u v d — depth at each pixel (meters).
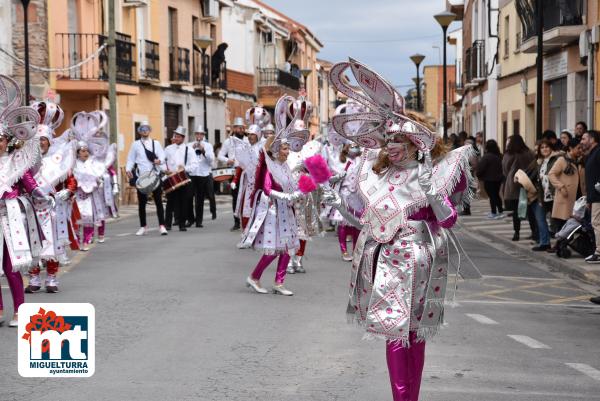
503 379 6.50
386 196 5.32
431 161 5.20
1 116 8.51
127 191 30.48
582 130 15.21
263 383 6.33
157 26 34.28
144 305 9.56
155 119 34.03
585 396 6.05
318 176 5.56
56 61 26.11
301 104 11.73
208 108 40.25
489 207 26.50
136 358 7.10
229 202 32.59
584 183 13.71
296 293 10.52
